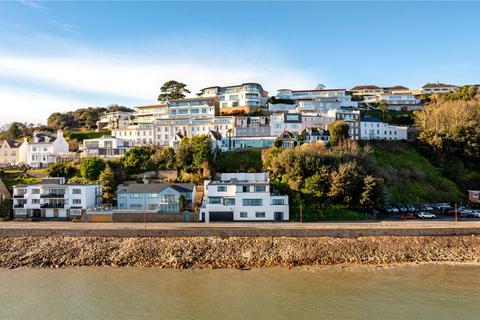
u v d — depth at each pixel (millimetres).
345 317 31953
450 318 31797
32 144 92750
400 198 75312
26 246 48938
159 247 48156
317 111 120562
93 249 47969
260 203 61312
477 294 36531
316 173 65312
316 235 50531
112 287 38531
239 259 45875
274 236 50500
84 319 31828
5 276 41812
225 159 81250
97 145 92250
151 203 63750
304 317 31922
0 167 86812
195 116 113062
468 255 46969
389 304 34438
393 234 50500
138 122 123312
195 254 46750
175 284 39219
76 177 75000
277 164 71125
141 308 33719
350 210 63562
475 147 88625
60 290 37906
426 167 87438
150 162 78812
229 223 58000
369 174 68875
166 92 137500
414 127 104438
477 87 138250
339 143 83000
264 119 97750
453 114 96750
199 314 32500
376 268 43688
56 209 63625
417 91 161750
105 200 69125
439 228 50656
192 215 60406
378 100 145750
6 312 33250
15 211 63844
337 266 44406
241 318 31703
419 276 41188
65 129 129000
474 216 63625
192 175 75125
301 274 41938
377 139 98188
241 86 124562
